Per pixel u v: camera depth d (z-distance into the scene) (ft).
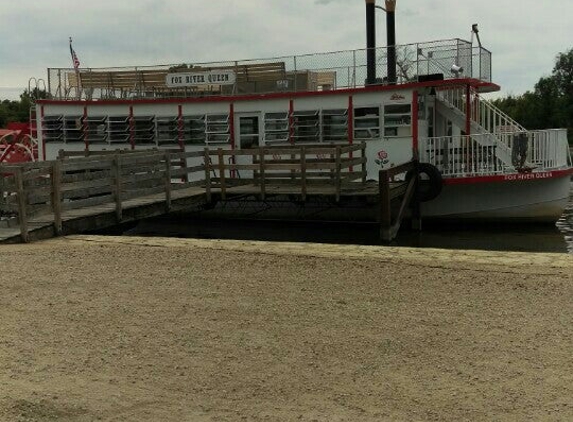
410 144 58.23
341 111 60.49
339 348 18.45
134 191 47.32
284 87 64.28
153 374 16.67
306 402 14.96
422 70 58.95
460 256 31.40
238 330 20.12
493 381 15.98
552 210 56.70
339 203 57.62
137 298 23.91
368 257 31.04
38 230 37.65
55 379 16.29
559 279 26.07
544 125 306.76
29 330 20.22
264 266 29.19
